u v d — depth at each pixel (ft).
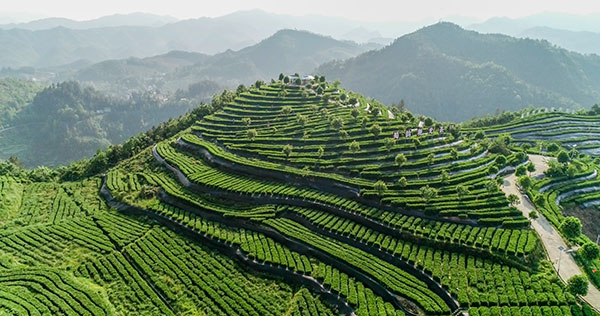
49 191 313.94
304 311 181.47
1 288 186.39
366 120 383.65
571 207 268.82
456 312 171.83
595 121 502.79
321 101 483.10
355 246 224.74
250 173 310.45
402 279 192.03
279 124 412.77
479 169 298.97
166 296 191.01
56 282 193.16
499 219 226.58
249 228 246.47
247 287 200.03
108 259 216.95
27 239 232.94
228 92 548.31
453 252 209.05
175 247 230.27
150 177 318.04
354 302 182.19
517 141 434.30
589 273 190.19
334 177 287.48
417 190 266.16
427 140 353.72
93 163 362.33
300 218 252.83
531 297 171.12
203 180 297.12
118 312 180.75
